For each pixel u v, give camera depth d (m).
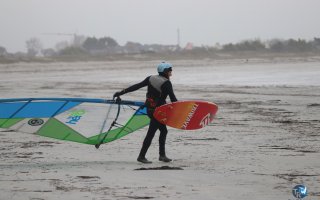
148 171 31.80
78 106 36.34
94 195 25.88
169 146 42.12
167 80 33.94
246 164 34.03
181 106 33.94
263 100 84.56
